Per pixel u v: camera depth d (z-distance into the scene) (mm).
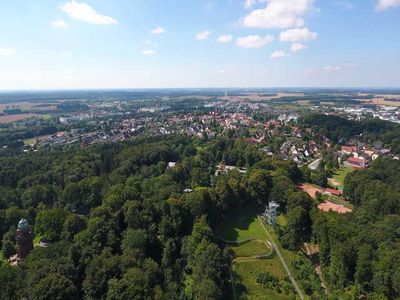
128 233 136125
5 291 103062
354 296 120250
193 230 147875
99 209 150125
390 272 118562
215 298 109188
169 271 128250
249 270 140125
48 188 199375
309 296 125938
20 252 137000
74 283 111812
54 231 151125
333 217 160625
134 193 168000
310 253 153250
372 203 184750
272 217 175375
